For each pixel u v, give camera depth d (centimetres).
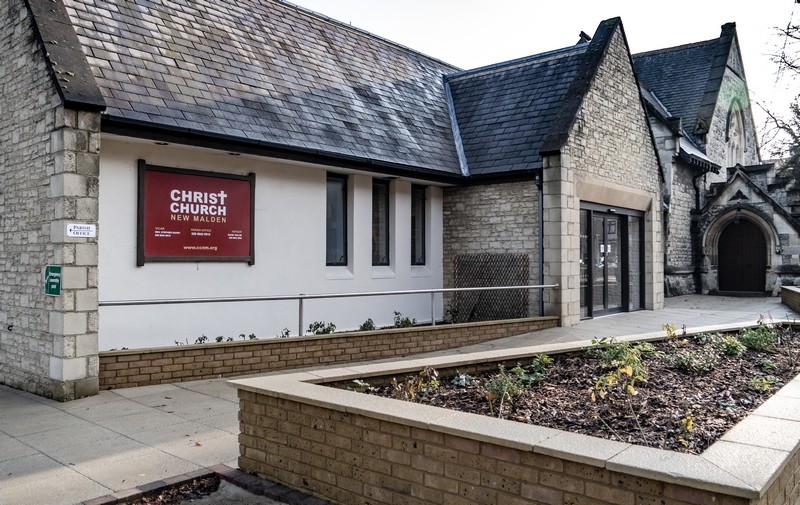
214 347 871
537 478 351
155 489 470
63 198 746
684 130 2442
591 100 1391
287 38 1356
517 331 1227
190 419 668
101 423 654
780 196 2114
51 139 769
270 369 917
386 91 1474
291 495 459
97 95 777
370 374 564
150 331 962
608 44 1455
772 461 321
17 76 845
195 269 1016
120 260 929
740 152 2833
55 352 758
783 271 2056
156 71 988
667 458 326
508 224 1374
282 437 482
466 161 1445
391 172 1263
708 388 570
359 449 432
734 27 2666
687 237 2223
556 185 1283
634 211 1634
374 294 1043
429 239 1445
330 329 1157
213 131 960
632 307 1631
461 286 1438
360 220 1286
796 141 2116
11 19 859
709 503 296
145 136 893
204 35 1155
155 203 968
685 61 2703
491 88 1617
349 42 1536
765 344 803
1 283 888
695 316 1509
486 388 539
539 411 490
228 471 510
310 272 1188
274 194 1130
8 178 867
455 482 384
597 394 538
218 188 1045
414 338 1072
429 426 392
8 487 477
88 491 468
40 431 625
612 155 1480
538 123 1420
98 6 1012
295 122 1136
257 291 1101
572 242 1323
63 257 745
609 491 326
